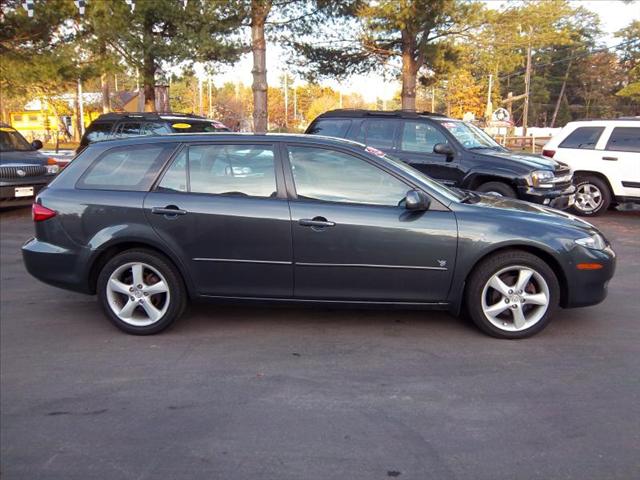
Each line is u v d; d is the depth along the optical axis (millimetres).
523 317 4664
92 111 53531
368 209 4633
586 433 3281
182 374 4117
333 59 19781
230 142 4867
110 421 3486
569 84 77375
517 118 82375
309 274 4680
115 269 4816
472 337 4750
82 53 16312
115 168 4969
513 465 2984
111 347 4637
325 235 4605
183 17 15547
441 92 69938
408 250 4586
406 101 19078
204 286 4785
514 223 4609
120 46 16172
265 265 4695
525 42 17891
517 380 3963
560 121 78062
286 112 67750
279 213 4637
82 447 3219
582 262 4621
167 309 4820
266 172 4777
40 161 11188
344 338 4754
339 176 4746
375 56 19781
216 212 4680
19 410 3633
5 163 10633
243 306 5141
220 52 15312
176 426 3414
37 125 60125
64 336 4887
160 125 11930
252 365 4254
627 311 5426
